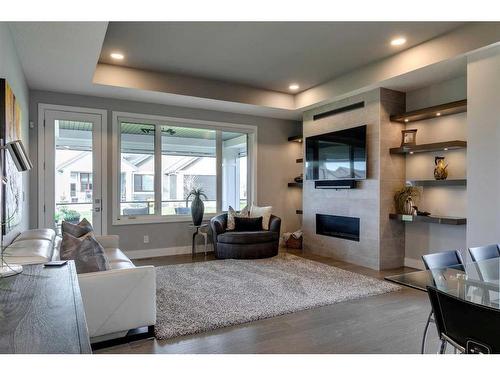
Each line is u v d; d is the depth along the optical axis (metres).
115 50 4.20
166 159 5.87
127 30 3.66
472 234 3.54
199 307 3.18
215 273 4.44
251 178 6.62
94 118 5.16
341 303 3.38
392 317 3.01
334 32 3.71
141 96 5.19
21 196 3.56
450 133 4.46
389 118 4.86
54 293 1.43
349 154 5.18
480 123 3.49
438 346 2.44
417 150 4.54
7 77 2.75
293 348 2.41
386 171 4.84
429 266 2.45
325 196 5.77
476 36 3.45
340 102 5.43
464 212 4.28
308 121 6.11
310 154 6.01
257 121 6.62
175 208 5.96
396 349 2.39
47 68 3.90
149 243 5.63
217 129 6.26
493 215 3.38
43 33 2.99
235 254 5.30
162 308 3.15
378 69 4.55
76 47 3.30
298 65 4.71
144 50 4.20
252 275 4.35
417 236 4.88
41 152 4.80
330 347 2.43
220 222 5.60
